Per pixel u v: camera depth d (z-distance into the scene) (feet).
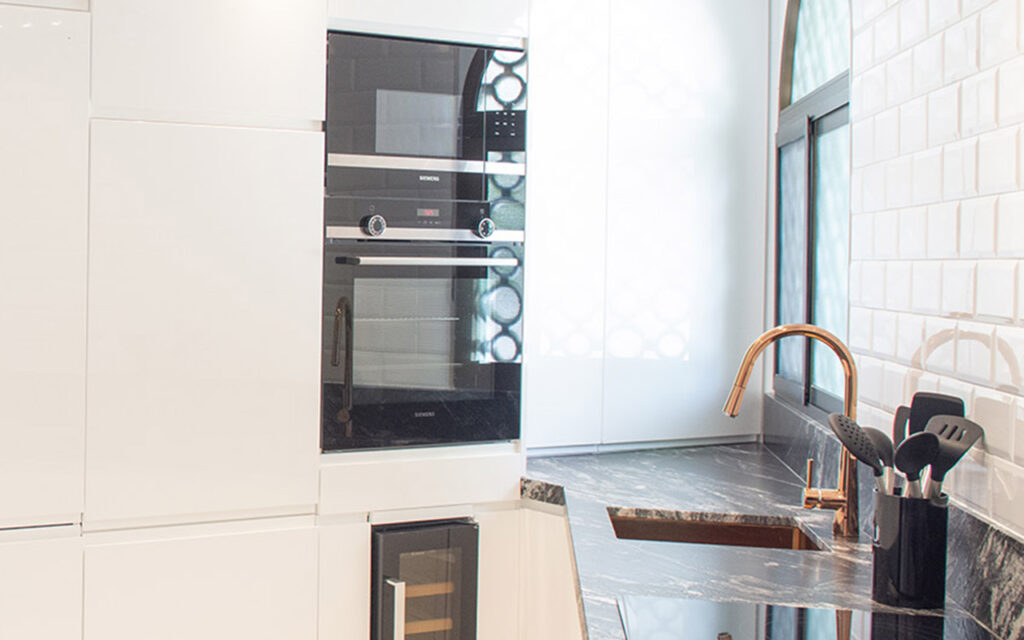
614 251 10.11
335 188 8.14
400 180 8.34
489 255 8.70
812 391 9.48
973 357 5.60
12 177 7.25
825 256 9.46
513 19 8.63
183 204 7.70
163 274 7.67
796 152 10.17
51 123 7.33
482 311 8.70
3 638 7.43
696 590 5.55
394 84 8.28
